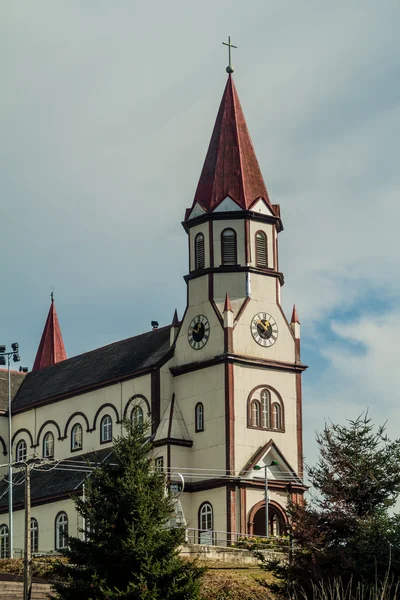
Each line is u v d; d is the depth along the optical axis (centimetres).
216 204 11300
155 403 11188
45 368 13438
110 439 11706
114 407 11706
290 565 7288
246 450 10806
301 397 11250
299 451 11106
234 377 10894
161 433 10994
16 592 8031
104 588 6888
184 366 11175
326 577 7069
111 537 7056
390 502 7438
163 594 6925
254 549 9344
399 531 7188
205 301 11188
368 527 7225
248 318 11125
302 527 7381
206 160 11619
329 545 7319
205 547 8962
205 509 10756
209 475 10794
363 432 7575
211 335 11075
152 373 11269
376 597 5159
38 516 11588
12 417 13012
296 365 11250
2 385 13325
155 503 7194
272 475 10875
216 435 10825
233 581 8250
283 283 11500
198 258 11356
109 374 11862
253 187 11431
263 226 11394
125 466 7275
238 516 10600
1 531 11975
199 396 11031
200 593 7506
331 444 7556
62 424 12344
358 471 7450
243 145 11606
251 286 11212
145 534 7038
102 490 7212
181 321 11369
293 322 11406
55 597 7088
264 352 11131
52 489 11638
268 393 11069
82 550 7100
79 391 12125
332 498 7412
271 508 10831
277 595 7300
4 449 12962
